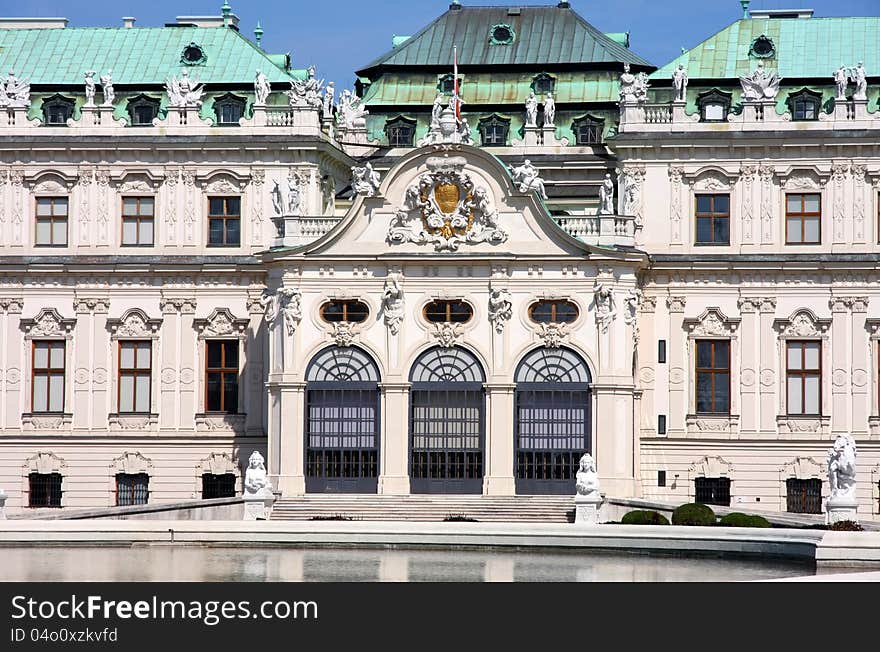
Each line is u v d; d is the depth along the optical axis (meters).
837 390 123.00
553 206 129.75
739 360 123.88
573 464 116.81
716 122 124.50
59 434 126.94
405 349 118.06
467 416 117.62
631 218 118.88
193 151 127.38
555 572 81.81
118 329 127.38
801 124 123.81
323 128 129.88
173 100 127.25
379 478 117.38
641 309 124.62
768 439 123.19
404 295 118.44
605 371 116.75
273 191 121.38
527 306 117.69
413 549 91.44
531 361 117.62
